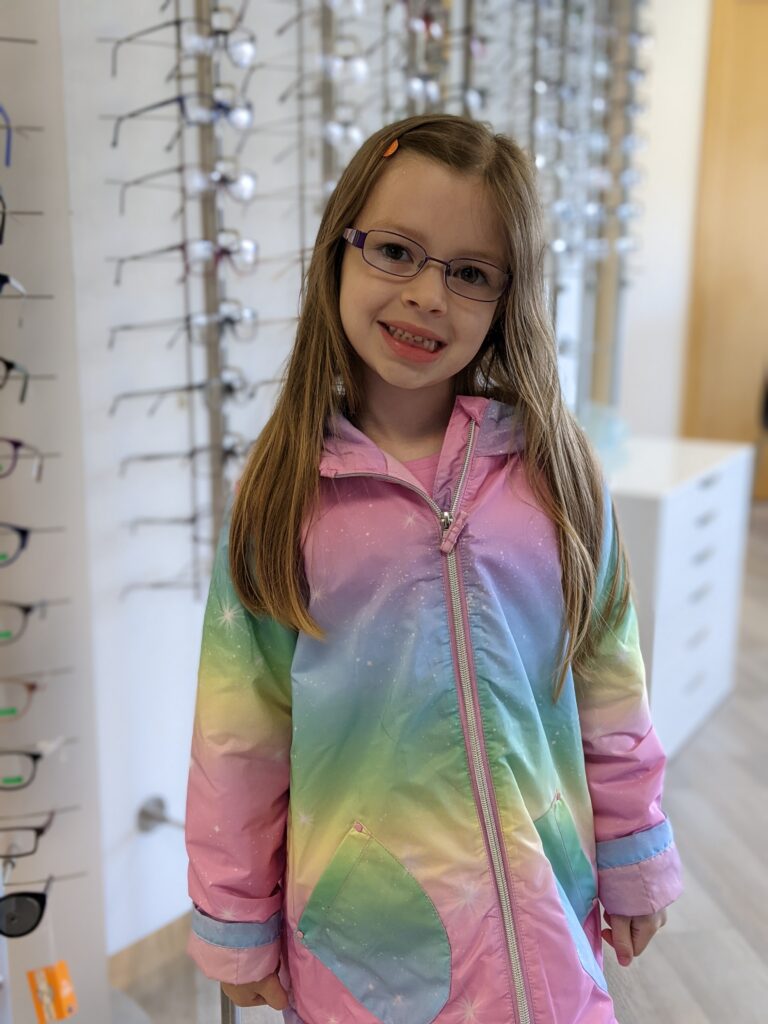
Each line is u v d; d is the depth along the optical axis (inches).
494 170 32.8
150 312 64.4
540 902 33.1
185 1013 62.3
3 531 55.2
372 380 35.8
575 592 34.9
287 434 35.2
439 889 32.9
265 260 72.3
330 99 73.7
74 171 57.9
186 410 68.1
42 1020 57.2
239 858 34.8
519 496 35.0
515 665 33.9
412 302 32.1
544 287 35.6
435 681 33.1
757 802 88.7
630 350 170.7
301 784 34.6
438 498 34.4
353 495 34.3
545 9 98.9
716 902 72.2
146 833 69.9
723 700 112.1
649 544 86.8
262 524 34.5
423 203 32.2
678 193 166.4
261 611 34.9
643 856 36.6
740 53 176.2
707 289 180.4
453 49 88.7
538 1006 32.7
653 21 155.9
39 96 50.3
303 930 34.9
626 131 115.3
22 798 58.1
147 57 61.3
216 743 34.6
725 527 106.0
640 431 176.1
